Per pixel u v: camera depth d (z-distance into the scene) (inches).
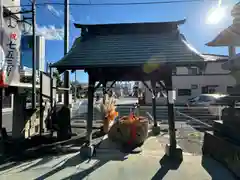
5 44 232.1
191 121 405.4
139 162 180.7
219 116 415.5
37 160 187.3
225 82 797.9
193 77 815.7
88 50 193.6
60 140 257.8
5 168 168.7
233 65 165.3
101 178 149.5
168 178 148.9
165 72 187.8
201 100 570.9
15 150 217.5
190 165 173.3
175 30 205.2
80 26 216.5
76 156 198.2
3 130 257.4
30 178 149.6
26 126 265.4
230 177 150.1
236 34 196.4
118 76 225.5
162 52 180.5
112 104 327.9
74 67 177.0
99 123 384.2
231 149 158.1
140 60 174.6
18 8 271.0
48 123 280.2
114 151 212.8
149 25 207.9
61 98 528.7
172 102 189.2
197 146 235.0
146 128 251.6
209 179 147.3
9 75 236.8
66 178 149.6
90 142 201.5
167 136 281.6
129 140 236.7
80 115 470.6
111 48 193.5
